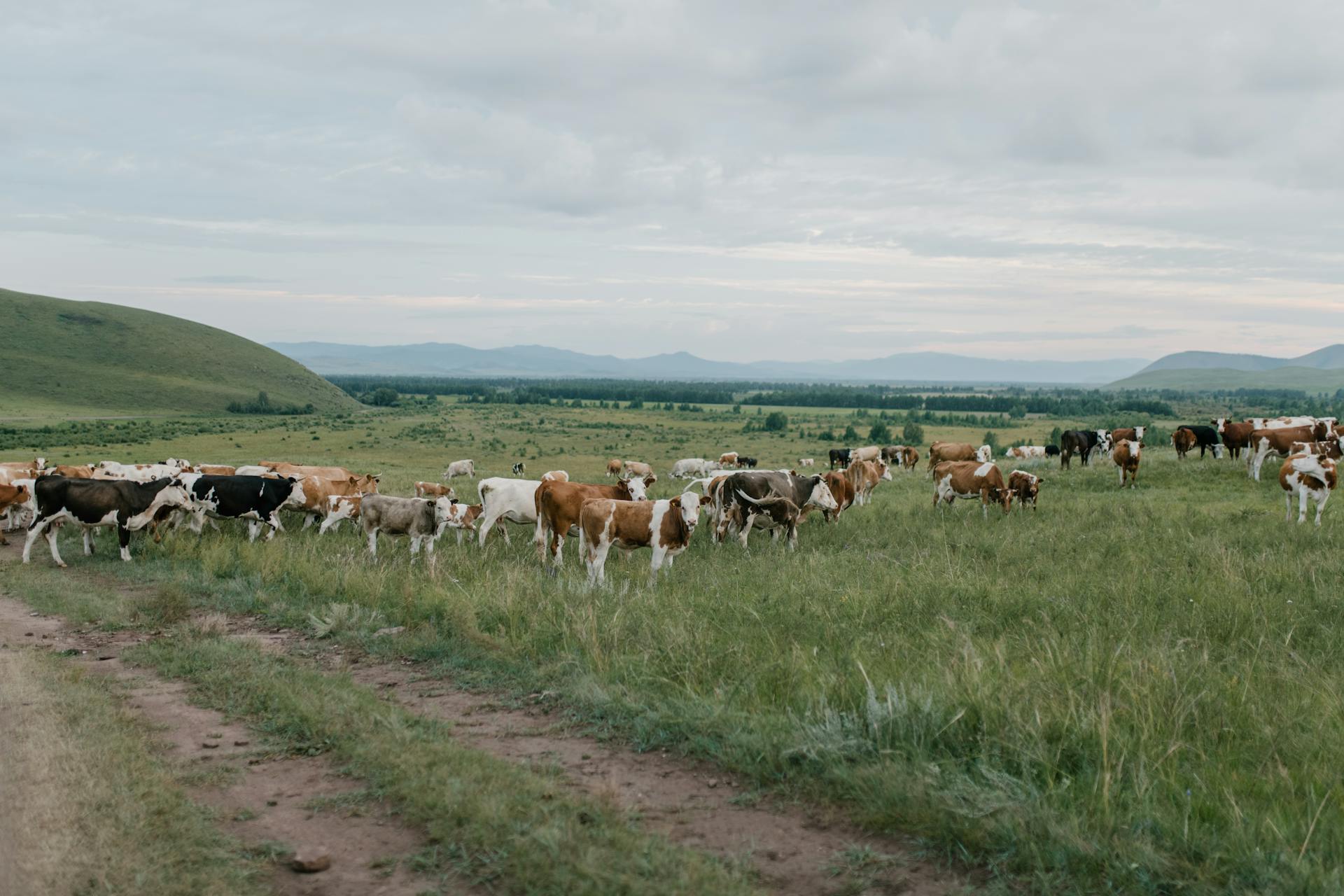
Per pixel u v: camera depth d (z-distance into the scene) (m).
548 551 15.73
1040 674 7.40
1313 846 4.98
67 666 8.62
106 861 4.76
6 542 18.03
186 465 26.69
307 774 6.10
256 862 4.85
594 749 6.66
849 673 7.63
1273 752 6.14
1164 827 5.11
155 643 9.52
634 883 4.53
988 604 10.65
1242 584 10.95
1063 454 33.34
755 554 15.71
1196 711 6.62
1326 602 10.20
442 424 128.75
